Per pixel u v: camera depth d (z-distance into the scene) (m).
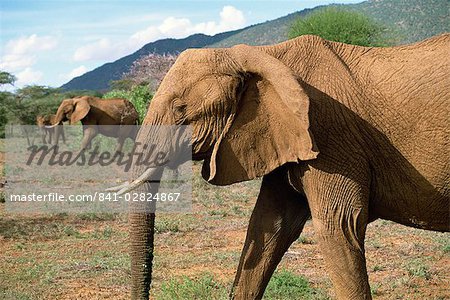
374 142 6.02
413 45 6.25
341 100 6.01
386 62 6.17
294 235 6.62
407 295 8.47
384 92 6.04
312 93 5.96
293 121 5.78
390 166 6.06
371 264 9.98
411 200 6.11
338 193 5.96
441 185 5.98
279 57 6.11
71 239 12.00
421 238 11.71
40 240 11.98
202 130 6.01
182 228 12.75
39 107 46.22
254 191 17.00
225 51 6.07
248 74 5.93
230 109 5.97
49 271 9.63
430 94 5.92
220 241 11.71
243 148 5.99
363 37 25.97
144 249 5.94
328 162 5.97
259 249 6.57
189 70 6.06
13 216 13.92
